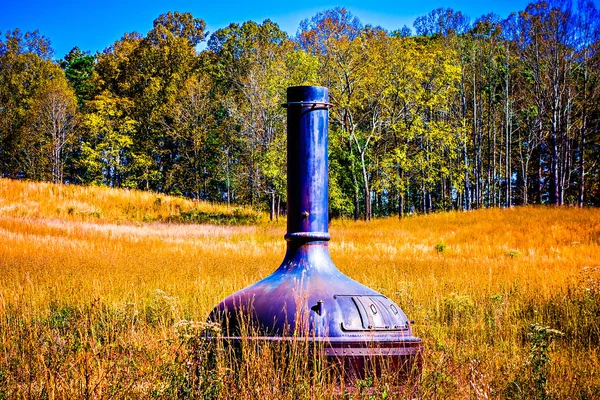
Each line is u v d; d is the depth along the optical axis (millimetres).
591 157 57031
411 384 5031
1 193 42344
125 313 9422
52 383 5316
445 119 56062
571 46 48094
